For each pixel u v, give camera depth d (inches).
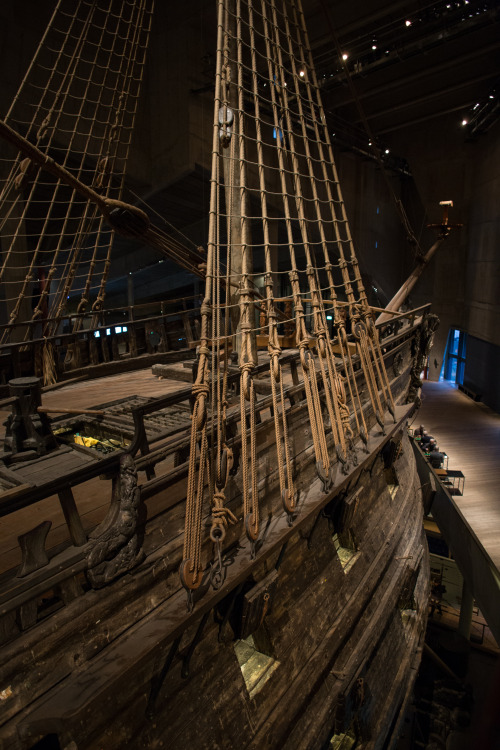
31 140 463.2
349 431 157.8
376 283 1059.3
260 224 724.7
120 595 93.0
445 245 1066.1
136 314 1152.2
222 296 334.3
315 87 186.1
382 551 215.2
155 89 600.4
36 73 454.9
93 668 83.0
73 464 137.3
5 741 74.4
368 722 182.5
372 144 318.7
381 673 203.2
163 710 103.6
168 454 107.2
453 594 577.3
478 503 549.0
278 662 137.7
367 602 194.9
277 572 130.6
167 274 979.9
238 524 124.4
